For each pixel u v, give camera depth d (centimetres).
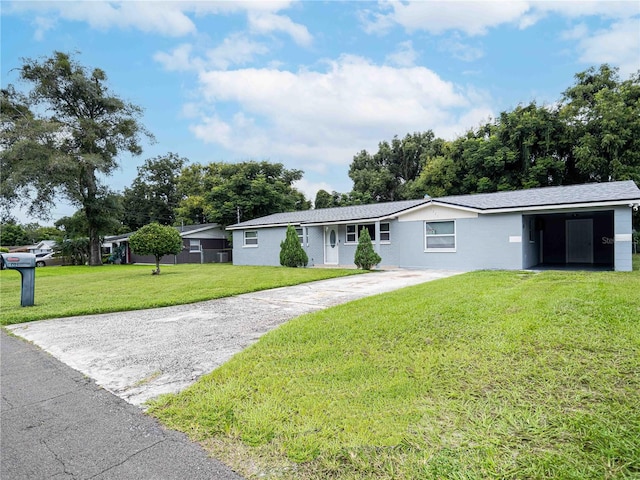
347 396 306
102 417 298
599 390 285
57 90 2581
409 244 1528
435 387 312
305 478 210
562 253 1628
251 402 304
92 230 2811
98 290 1105
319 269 1549
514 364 341
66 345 523
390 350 406
